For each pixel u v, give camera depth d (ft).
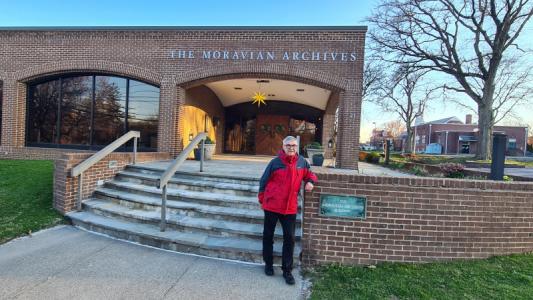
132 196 22.08
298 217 17.93
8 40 44.04
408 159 73.67
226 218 18.65
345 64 38.29
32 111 46.57
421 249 15.15
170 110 40.98
